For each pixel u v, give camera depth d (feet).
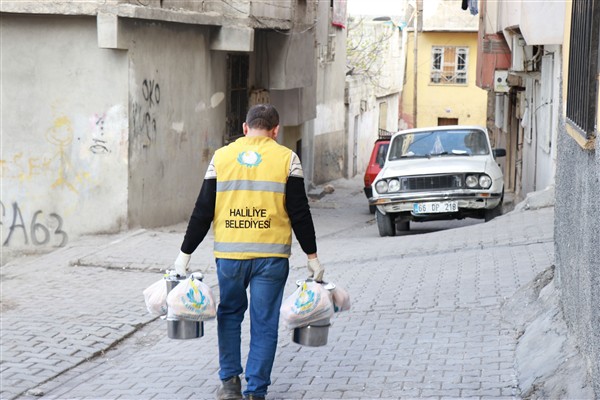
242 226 17.72
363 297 28.84
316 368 20.86
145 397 19.63
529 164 74.18
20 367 22.74
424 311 26.02
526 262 31.53
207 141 57.16
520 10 56.29
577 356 17.60
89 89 44.09
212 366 22.06
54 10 42.57
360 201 92.94
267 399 18.63
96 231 44.65
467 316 24.90
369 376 19.98
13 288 33.06
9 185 45.11
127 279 34.63
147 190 46.96
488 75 81.87
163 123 48.93
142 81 45.62
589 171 16.75
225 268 17.74
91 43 43.86
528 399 17.61
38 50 44.24
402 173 47.47
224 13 57.77
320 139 107.86
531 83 73.51
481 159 49.55
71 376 22.47
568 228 20.36
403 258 36.70
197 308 17.51
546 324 21.09
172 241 41.96
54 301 30.58
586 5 17.54
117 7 42.19
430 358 21.09
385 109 157.28
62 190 44.75
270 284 17.78
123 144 44.09
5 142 44.88
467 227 44.37
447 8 157.48
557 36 51.75
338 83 117.50
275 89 76.23
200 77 55.16
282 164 17.84
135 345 25.59
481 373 19.63
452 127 52.80
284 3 68.03
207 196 17.95
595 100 16.28
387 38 141.90
